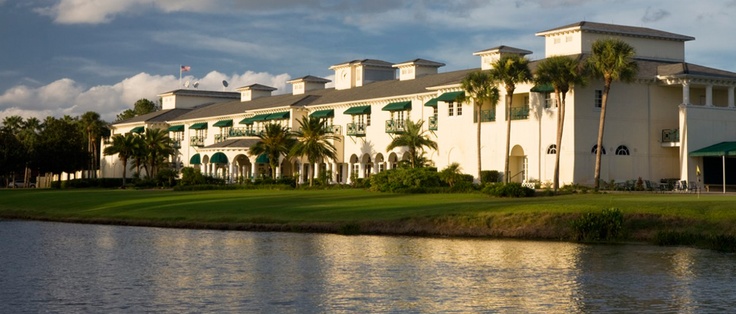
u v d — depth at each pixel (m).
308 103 98.06
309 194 68.06
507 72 65.88
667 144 69.31
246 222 52.12
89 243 44.25
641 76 68.56
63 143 126.19
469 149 74.94
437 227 46.44
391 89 88.44
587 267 34.09
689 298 27.75
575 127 66.38
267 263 35.91
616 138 67.88
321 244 42.28
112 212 62.06
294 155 84.56
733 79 68.75
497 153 72.69
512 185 57.09
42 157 123.19
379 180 68.94
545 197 55.59
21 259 37.91
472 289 29.53
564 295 28.39
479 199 55.78
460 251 39.09
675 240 41.03
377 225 47.84
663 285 30.05
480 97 69.75
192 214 56.75
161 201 67.00
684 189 64.94
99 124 140.62
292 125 97.12
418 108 82.00
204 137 117.44
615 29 74.31
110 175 133.50
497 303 27.20
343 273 33.09
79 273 33.72
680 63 71.19
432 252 38.84
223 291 29.55
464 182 64.44
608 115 67.56
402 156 83.31
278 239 44.88
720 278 31.38
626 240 42.31
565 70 62.84
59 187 114.94
